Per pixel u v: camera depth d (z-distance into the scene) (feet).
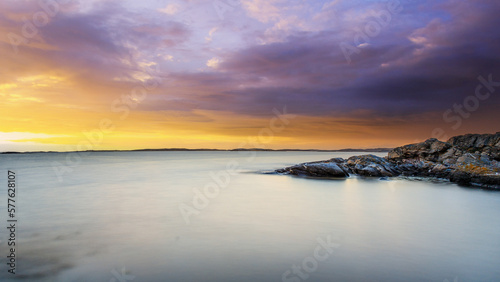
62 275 30.04
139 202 71.00
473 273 30.25
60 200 74.02
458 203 68.28
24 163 256.73
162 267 31.81
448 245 38.55
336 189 91.71
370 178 123.65
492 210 60.08
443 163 132.57
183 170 176.76
